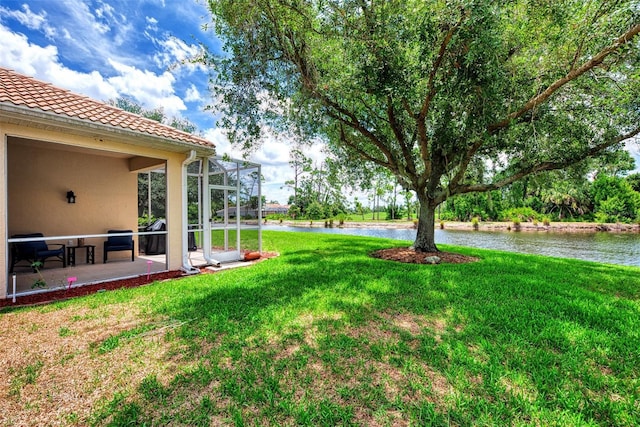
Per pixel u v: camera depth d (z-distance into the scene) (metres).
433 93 6.48
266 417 2.14
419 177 9.02
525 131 6.97
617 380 2.55
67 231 7.95
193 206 10.51
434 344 3.15
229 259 8.63
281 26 6.04
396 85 5.84
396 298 4.68
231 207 9.03
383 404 2.26
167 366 2.81
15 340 3.32
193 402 2.30
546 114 6.78
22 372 2.71
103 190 8.61
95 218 8.45
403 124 8.73
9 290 5.35
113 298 4.77
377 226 32.97
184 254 7.16
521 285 5.50
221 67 6.80
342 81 6.09
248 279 5.93
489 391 2.39
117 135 5.80
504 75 5.62
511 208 34.50
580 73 5.53
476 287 5.31
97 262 8.25
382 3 5.62
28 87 5.64
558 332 3.44
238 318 3.91
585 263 8.56
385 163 9.58
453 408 2.21
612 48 5.09
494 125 6.62
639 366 2.76
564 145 6.99
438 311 4.13
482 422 2.07
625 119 6.44
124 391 2.44
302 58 6.56
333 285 5.41
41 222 7.53
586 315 4.02
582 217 33.50
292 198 45.62
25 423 2.10
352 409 2.21
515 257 9.37
